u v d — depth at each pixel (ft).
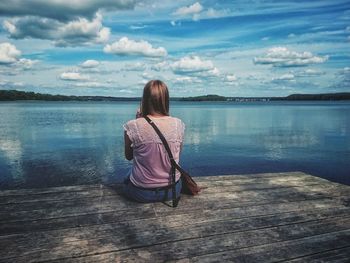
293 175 15.47
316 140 75.87
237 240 8.53
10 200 11.19
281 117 181.27
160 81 10.12
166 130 9.89
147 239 8.48
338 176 40.42
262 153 57.57
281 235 8.89
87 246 8.07
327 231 9.20
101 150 59.93
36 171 42.37
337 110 288.30
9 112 233.35
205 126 120.47
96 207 10.62
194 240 8.48
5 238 8.44
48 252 7.75
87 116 185.78
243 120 157.89
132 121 9.98
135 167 10.43
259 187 13.28
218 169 44.78
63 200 11.23
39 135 84.17
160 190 10.43
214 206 10.91
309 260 7.59
